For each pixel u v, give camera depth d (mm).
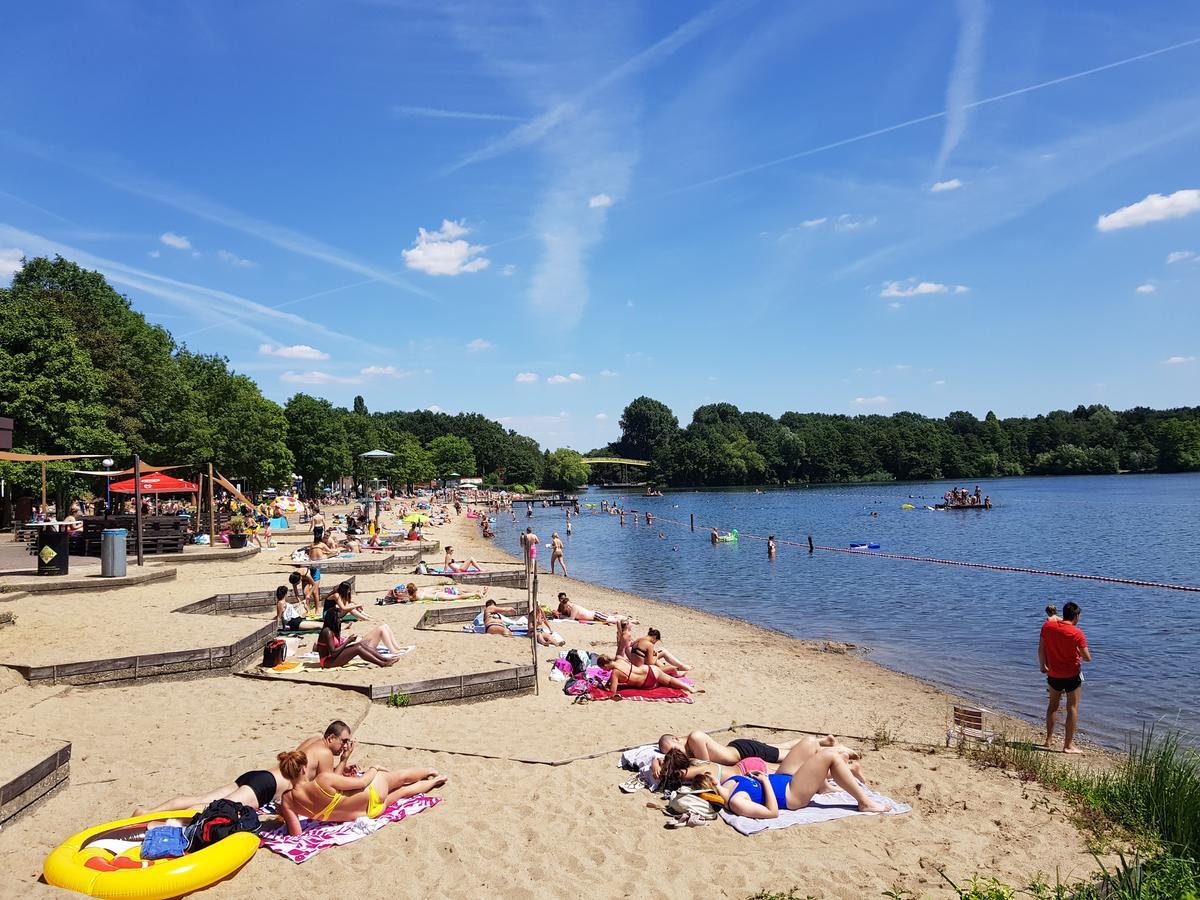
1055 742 12719
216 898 5973
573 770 8953
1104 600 27594
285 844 6766
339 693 11516
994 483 149375
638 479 186625
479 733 10570
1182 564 37344
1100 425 172375
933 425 183625
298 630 16203
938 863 6898
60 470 34281
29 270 48688
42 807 7234
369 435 106500
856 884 6504
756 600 29172
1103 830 7652
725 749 8750
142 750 8891
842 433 189375
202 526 35062
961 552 44375
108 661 11414
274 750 8977
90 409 36875
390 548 34125
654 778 8445
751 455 166875
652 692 13367
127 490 31250
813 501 108250
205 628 13969
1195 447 156875
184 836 6398
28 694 10641
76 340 38188
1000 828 7641
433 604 20000
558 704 12445
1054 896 6297
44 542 19156
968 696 15836
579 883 6418
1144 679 17000
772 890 6375
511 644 15281
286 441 79062
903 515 77375
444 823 7414
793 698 14586
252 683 11945
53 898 5582
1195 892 6141
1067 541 49312
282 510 52969
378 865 6570
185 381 51312
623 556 46219
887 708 14516
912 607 26969
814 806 8016
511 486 165000
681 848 7102
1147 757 9227
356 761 8820
